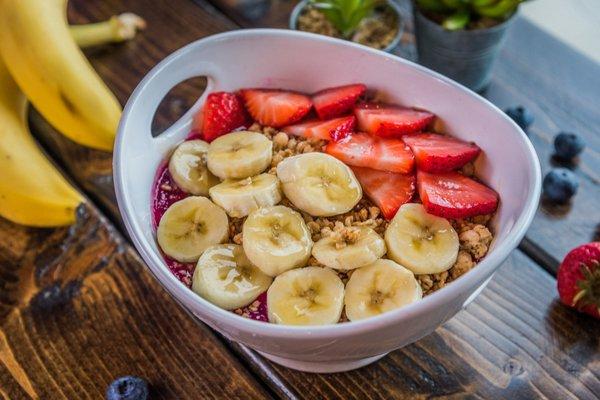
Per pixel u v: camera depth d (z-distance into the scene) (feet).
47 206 1.43
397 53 1.71
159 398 1.28
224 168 1.33
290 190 1.29
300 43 1.40
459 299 1.10
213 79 1.44
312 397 1.27
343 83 1.43
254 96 1.43
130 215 1.20
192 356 1.32
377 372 1.28
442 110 1.36
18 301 1.40
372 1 1.60
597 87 1.64
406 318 1.06
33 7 1.47
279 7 1.80
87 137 1.51
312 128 1.38
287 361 1.27
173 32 1.77
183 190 1.37
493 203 1.29
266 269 1.22
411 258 1.23
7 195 1.42
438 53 1.58
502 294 1.36
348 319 1.19
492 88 1.65
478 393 1.26
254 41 1.41
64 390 1.30
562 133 1.51
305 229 1.26
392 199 1.30
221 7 1.82
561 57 1.69
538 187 1.18
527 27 1.74
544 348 1.30
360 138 1.37
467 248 1.26
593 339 1.31
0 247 1.47
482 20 1.57
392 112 1.38
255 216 1.25
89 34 1.70
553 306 1.35
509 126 1.27
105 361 1.32
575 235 1.43
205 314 1.10
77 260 1.44
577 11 1.85
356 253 1.19
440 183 1.31
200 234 1.28
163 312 1.36
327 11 1.60
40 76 1.45
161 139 1.39
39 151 1.51
